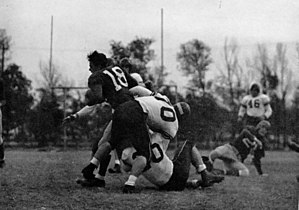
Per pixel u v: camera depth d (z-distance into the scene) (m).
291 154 17.41
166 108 6.37
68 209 5.21
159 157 6.25
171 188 6.40
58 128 19.70
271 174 9.30
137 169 6.13
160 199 5.76
